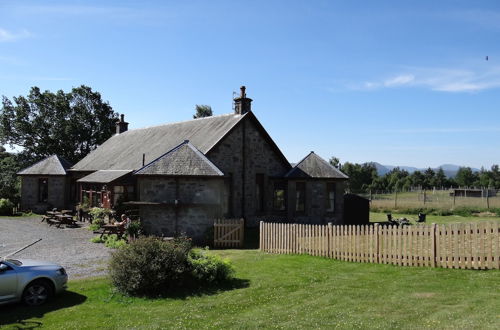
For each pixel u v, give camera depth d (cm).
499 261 1257
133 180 2608
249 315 952
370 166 7288
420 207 3859
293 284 1223
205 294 1158
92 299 1120
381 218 3388
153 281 1155
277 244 1798
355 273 1335
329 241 1605
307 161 2748
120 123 4044
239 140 2580
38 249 1892
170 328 873
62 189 3731
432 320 861
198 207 2153
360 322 869
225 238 2023
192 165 2227
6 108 4944
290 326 860
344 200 2778
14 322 940
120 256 1188
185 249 1269
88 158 3769
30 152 5122
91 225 2616
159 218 2181
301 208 2673
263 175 2723
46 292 1097
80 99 5259
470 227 1295
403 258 1407
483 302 969
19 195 4131
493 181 7438
